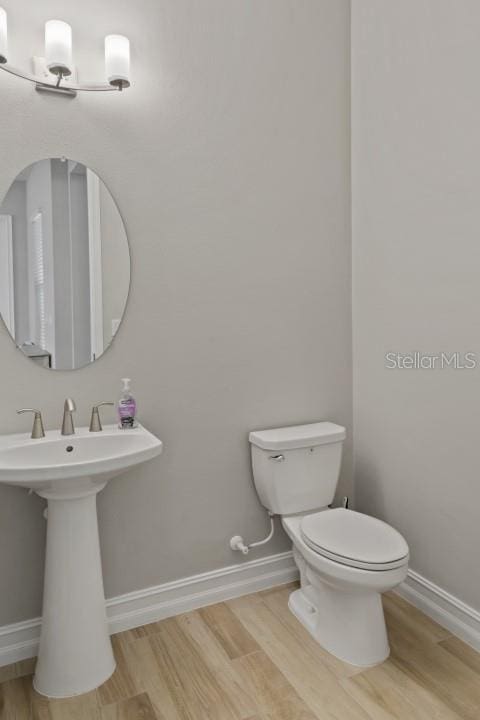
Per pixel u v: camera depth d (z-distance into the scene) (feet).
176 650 6.33
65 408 5.94
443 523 6.79
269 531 7.79
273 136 7.46
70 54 5.70
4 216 5.85
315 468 7.31
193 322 7.01
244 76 7.20
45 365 6.14
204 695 5.58
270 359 7.63
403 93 7.06
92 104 6.23
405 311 7.23
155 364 6.79
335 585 5.91
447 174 6.45
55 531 5.61
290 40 7.54
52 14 5.94
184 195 6.84
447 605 6.72
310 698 5.51
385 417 7.74
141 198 6.57
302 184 7.73
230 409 7.36
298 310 7.82
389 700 5.46
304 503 7.31
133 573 6.84
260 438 7.13
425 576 7.14
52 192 6.07
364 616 6.03
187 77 6.79
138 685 5.74
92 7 6.15
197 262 6.98
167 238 6.77
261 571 7.73
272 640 6.50
